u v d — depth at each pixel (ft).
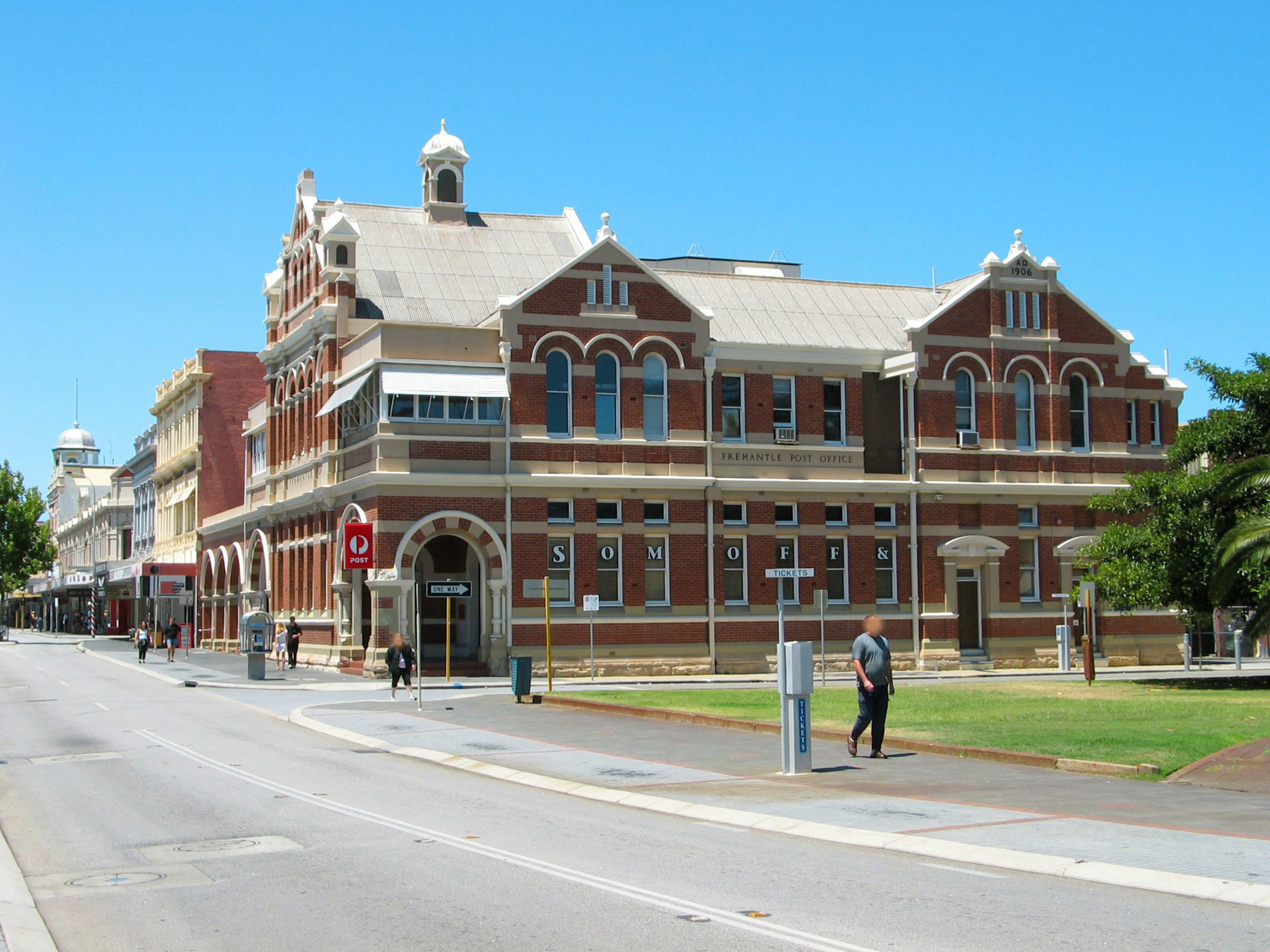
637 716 90.07
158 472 265.75
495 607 137.08
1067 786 55.93
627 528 142.31
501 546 137.18
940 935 31.50
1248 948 30.35
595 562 141.08
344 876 39.50
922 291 174.50
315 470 156.87
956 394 157.69
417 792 58.18
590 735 79.61
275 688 125.70
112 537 339.98
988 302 159.12
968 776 59.26
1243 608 149.18
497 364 138.92
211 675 146.92
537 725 86.22
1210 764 59.62
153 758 71.82
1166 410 168.86
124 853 44.29
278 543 178.09
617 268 143.54
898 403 156.76
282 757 72.33
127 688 131.44
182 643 225.35
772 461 148.97
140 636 177.17
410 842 45.11
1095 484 162.40
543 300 140.15
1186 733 69.67
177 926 34.01
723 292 162.50
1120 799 52.26
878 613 151.94
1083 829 45.55
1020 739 68.13
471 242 164.55
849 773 61.00
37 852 44.98
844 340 158.81
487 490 137.28
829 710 86.79
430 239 163.02
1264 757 60.44
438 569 144.87
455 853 42.96
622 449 142.20
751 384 149.69
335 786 60.29
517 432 138.31
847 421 153.28
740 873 39.29
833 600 151.02
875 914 33.81
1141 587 118.32
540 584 138.00
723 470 146.82
